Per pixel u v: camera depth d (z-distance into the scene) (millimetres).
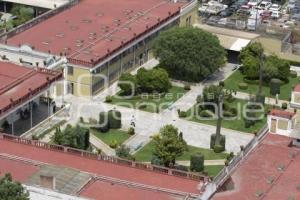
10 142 131250
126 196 114875
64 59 183000
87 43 194625
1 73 170625
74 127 160625
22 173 119875
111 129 170625
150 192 116438
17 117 169875
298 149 138250
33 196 113812
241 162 133000
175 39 196750
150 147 163250
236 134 171875
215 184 121812
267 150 137125
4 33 195750
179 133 163125
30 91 162500
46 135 164250
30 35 198250
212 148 164375
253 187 123062
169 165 150500
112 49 191125
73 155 127625
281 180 125625
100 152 156125
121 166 124438
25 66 176125
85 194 114062
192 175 120812
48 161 125312
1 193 105000
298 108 154500
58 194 112562
